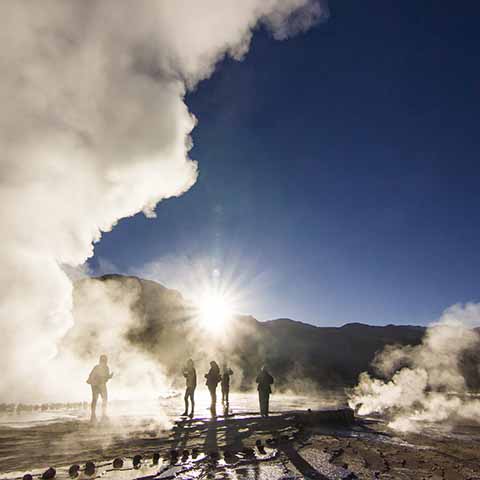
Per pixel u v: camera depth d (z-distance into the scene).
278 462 8.02
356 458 8.89
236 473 7.04
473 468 8.59
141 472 6.92
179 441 9.80
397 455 9.59
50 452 8.27
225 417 13.87
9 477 6.45
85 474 6.74
